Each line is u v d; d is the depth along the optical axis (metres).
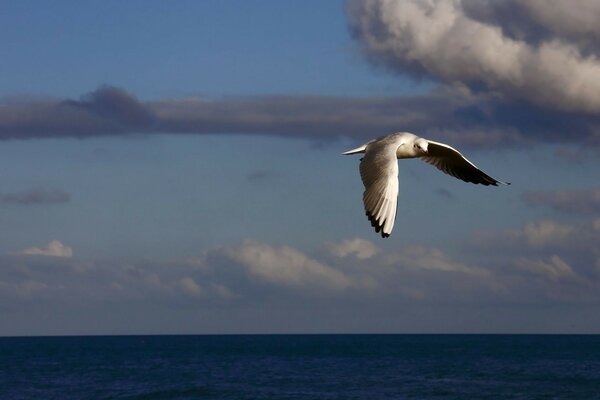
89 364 109.69
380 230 8.54
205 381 77.00
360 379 78.19
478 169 11.19
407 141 10.24
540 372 87.69
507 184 11.25
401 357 129.00
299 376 83.06
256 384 72.88
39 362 116.19
